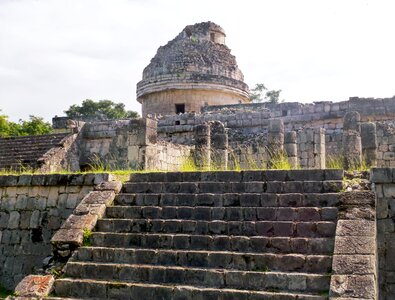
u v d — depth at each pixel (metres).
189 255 7.61
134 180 10.17
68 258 8.19
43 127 39.66
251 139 21.02
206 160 14.46
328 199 8.24
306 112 22.30
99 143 24.98
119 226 8.68
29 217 11.33
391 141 17.62
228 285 7.05
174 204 9.08
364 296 6.01
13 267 11.24
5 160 23.66
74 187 10.96
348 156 13.19
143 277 7.49
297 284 6.74
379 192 8.46
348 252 6.78
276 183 8.85
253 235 7.91
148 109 32.59
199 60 31.45
